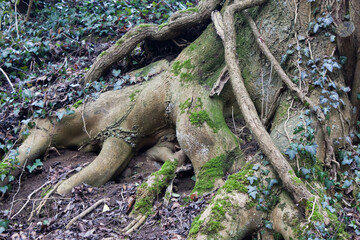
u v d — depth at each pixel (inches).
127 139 214.5
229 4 220.5
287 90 185.5
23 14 320.5
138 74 232.1
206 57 213.6
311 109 172.6
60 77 248.1
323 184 164.7
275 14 194.9
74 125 219.1
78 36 282.8
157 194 182.9
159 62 233.5
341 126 176.4
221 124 194.4
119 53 231.8
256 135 164.2
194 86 206.1
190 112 195.5
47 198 190.7
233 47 192.9
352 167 176.4
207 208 156.5
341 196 168.6
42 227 174.4
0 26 306.2
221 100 206.2
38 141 214.8
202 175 184.2
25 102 224.2
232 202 153.8
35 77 254.7
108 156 208.1
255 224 153.5
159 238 158.6
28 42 273.9
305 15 184.9
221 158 186.2
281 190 156.0
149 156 217.3
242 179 160.1
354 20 178.7
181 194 187.0
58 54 273.6
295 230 144.1
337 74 181.6
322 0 181.8
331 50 180.2
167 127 213.9
